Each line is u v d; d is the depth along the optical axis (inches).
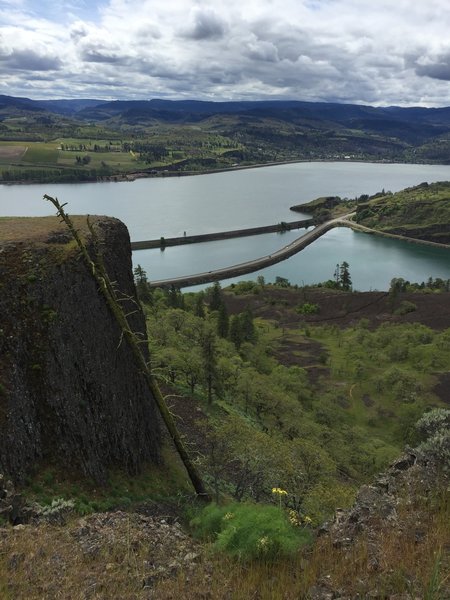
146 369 1106.1
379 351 4493.1
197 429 1876.2
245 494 1298.0
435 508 477.4
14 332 986.1
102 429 1130.7
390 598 357.7
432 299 6707.7
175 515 1078.4
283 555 452.1
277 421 2477.9
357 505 539.2
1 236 1204.5
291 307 6879.9
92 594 411.2
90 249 1251.8
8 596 403.2
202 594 407.5
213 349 2541.8
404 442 2851.9
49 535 525.0
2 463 837.8
